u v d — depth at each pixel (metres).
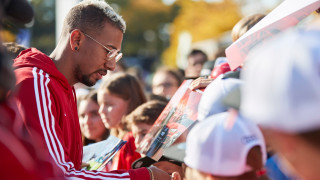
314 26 1.24
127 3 29.25
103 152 2.68
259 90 1.14
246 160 1.55
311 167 1.11
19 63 2.33
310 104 1.07
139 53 30.67
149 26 29.39
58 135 2.15
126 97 3.62
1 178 1.25
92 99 3.91
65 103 2.38
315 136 1.08
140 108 3.12
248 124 1.60
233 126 1.58
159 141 2.32
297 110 1.08
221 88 1.94
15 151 1.29
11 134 1.33
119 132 3.64
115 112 3.60
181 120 2.33
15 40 3.22
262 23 2.42
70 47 2.50
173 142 2.23
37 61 2.36
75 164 2.49
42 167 1.46
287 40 1.15
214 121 1.62
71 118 2.45
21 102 2.09
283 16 2.36
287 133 1.11
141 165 2.51
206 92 1.99
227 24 18.44
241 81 1.97
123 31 2.59
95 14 2.50
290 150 1.14
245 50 2.43
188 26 19.59
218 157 1.55
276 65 1.12
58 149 2.06
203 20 19.19
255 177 1.59
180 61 18.28
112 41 2.51
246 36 2.42
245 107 1.19
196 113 2.31
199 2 19.53
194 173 1.62
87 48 2.49
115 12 2.59
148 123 3.03
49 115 2.13
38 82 2.19
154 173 2.28
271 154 2.02
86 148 2.84
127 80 3.69
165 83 5.17
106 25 2.49
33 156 1.44
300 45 1.11
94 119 3.86
